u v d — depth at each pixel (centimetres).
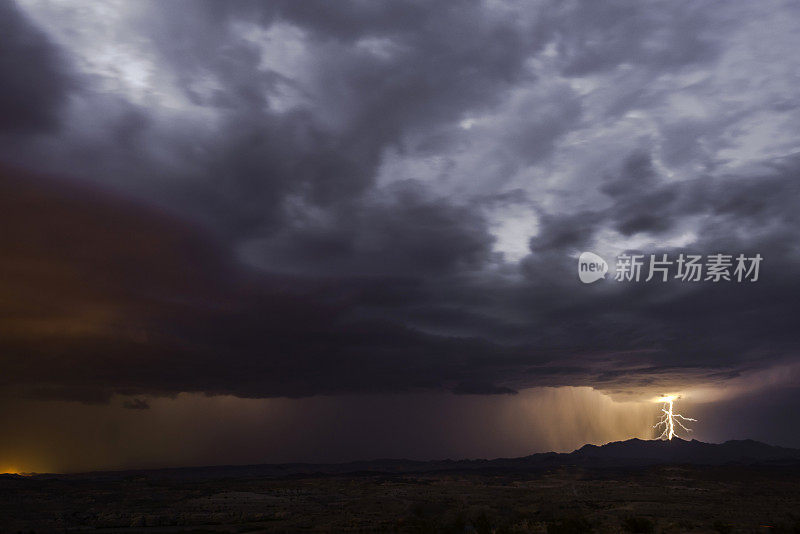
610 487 14388
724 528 6444
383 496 12444
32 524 8669
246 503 11506
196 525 8331
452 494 12650
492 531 6775
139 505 11269
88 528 8200
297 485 15225
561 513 8544
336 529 7112
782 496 11950
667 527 6612
